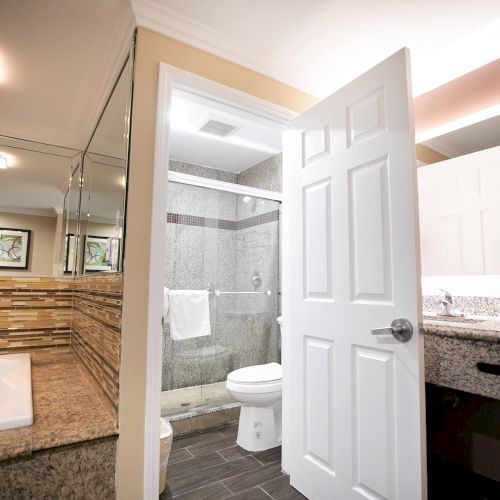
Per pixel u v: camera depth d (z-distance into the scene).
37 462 1.04
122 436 1.25
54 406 1.34
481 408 1.67
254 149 3.24
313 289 1.66
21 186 2.09
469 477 1.70
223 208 3.23
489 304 1.80
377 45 1.74
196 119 2.66
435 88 1.99
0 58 1.66
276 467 1.93
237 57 1.72
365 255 1.40
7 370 1.76
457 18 1.57
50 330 2.12
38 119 2.15
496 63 1.75
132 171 1.39
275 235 3.43
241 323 3.24
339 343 1.49
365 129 1.44
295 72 1.91
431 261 2.05
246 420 2.20
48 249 2.13
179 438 2.32
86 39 1.56
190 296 2.89
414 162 1.25
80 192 2.22
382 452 1.28
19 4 1.36
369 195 1.40
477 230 1.88
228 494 1.67
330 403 1.52
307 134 1.77
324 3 1.46
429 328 1.40
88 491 1.12
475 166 1.92
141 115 1.44
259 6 1.47
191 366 3.03
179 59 1.56
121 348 1.29
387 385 1.28
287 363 1.88
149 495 1.29
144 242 1.39
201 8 1.48
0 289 1.99
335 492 1.46
